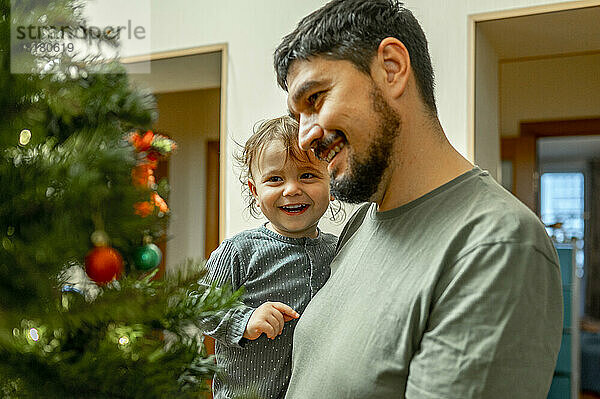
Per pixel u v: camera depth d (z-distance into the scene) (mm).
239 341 952
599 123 2652
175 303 527
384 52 642
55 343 478
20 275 471
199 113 2023
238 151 1930
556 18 1665
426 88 686
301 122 682
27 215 477
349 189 676
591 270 6410
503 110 2807
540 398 568
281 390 996
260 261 1062
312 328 750
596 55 2654
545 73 2738
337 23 639
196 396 541
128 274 560
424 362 578
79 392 475
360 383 626
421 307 602
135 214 520
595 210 6504
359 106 636
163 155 621
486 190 653
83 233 497
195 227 2072
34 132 497
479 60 1760
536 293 573
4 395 478
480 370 549
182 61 2033
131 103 551
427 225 659
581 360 4133
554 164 6754
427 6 1759
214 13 2002
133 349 497
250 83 1938
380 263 689
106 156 480
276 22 1915
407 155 673
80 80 542
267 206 1057
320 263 1076
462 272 585
